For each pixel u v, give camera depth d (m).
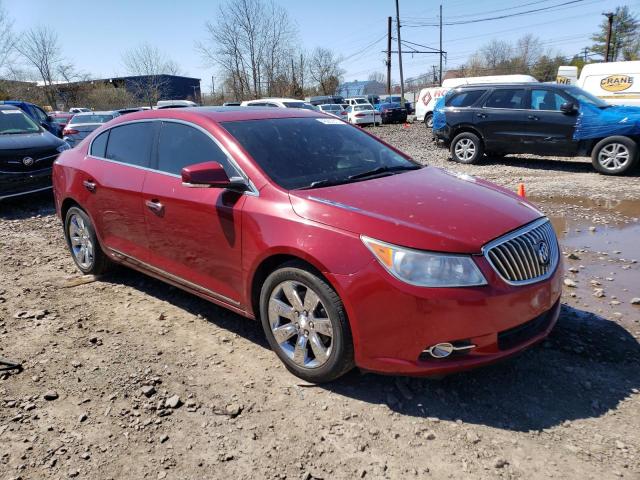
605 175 10.34
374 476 2.47
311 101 43.47
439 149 15.70
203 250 3.71
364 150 4.16
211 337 3.86
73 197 4.96
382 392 3.10
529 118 11.15
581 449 2.58
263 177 3.42
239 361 3.51
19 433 2.83
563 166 11.64
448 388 3.12
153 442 2.74
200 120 3.91
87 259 5.12
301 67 51.78
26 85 43.19
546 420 2.81
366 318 2.82
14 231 7.12
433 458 2.57
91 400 3.12
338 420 2.87
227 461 2.59
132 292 4.79
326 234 2.95
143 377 3.34
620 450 2.56
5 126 9.06
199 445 2.71
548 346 3.57
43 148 8.55
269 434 2.78
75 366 3.49
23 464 2.60
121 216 4.42
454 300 2.68
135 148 4.43
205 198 3.62
